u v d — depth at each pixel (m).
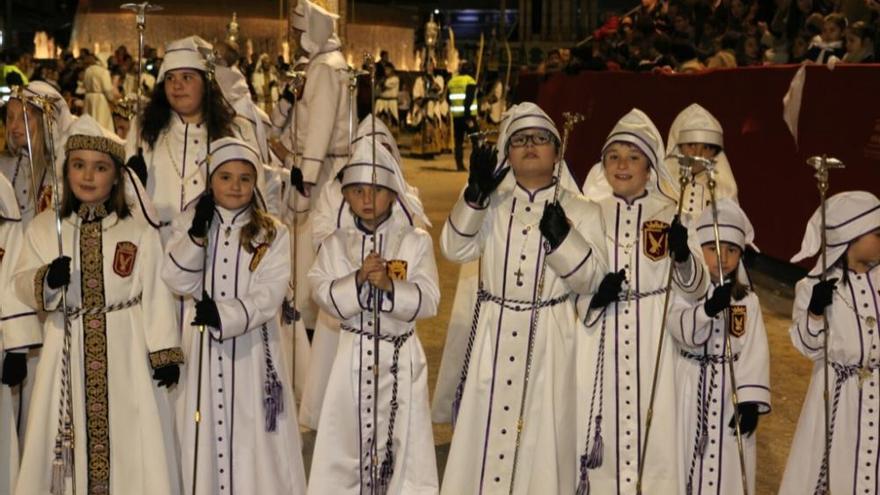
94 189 4.81
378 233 5.03
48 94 5.85
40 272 4.70
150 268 4.90
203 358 4.92
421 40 41.66
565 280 4.78
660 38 14.88
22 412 5.41
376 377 4.76
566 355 4.86
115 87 25.05
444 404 5.75
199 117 5.84
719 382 5.00
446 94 25.47
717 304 4.61
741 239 5.06
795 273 10.84
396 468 4.97
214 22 37.72
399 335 4.96
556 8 39.06
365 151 4.97
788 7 12.08
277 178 6.18
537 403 4.84
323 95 7.40
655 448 4.87
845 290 4.92
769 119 10.51
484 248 4.94
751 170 10.92
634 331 4.91
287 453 5.03
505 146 4.96
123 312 4.86
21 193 5.82
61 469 4.73
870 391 4.90
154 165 5.77
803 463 5.02
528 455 4.84
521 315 4.83
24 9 47.44
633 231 4.98
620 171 4.97
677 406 4.95
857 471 4.89
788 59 11.99
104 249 4.84
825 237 4.66
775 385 7.23
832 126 9.35
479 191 4.77
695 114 6.43
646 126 5.00
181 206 5.71
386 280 4.77
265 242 4.98
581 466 4.96
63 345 4.80
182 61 5.73
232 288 4.94
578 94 16.64
